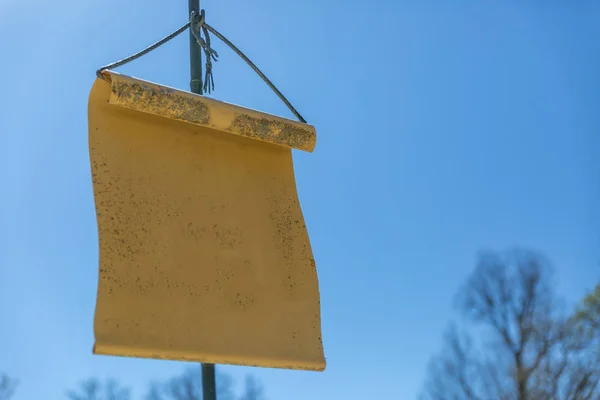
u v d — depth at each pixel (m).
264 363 2.00
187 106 2.06
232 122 2.12
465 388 6.99
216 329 1.98
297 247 2.15
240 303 2.03
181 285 1.98
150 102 2.03
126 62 2.06
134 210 1.99
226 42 2.24
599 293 7.12
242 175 2.15
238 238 2.08
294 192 2.20
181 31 2.22
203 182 2.09
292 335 2.06
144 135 2.06
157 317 1.93
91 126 2.01
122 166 2.01
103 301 1.89
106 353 1.86
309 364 2.05
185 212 2.04
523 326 7.08
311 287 2.12
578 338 7.06
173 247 2.00
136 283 1.93
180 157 2.08
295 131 2.21
